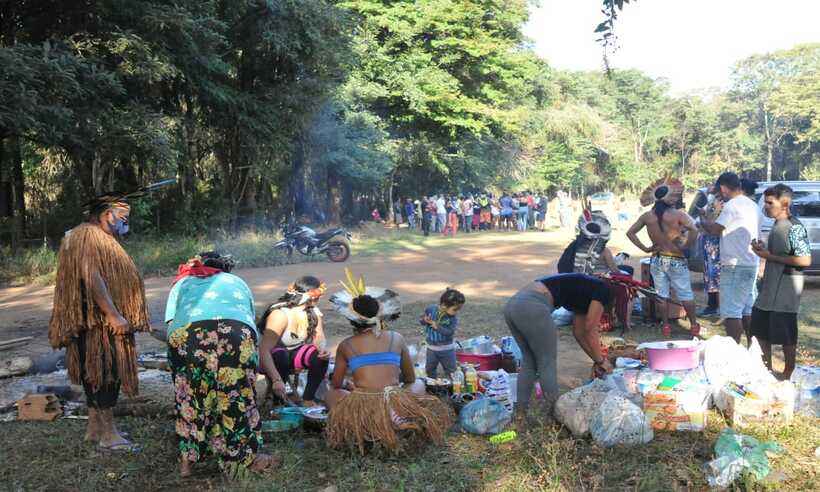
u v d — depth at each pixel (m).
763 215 10.81
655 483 4.05
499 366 6.74
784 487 4.08
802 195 11.82
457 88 31.81
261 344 5.50
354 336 4.91
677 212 7.88
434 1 30.38
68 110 14.48
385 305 5.11
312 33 20.89
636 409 4.80
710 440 4.80
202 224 21.34
